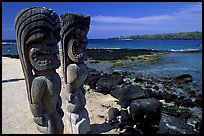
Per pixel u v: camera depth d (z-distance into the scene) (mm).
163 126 7293
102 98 10906
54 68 4895
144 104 8586
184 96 12594
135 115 8430
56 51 4914
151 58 30625
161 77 17922
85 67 6531
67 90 6441
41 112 4938
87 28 6512
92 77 13945
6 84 12523
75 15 6191
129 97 10320
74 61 6266
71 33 6168
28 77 4773
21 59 4734
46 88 4863
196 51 41594
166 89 14281
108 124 7832
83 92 6836
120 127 7637
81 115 6633
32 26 4543
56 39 4941
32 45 4641
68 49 6227
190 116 9648
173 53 38719
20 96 10391
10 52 40844
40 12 4598
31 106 4895
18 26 4602
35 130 7117
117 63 26141
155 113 8406
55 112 5211
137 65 24750
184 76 16531
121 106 9797
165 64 25422
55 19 4852
